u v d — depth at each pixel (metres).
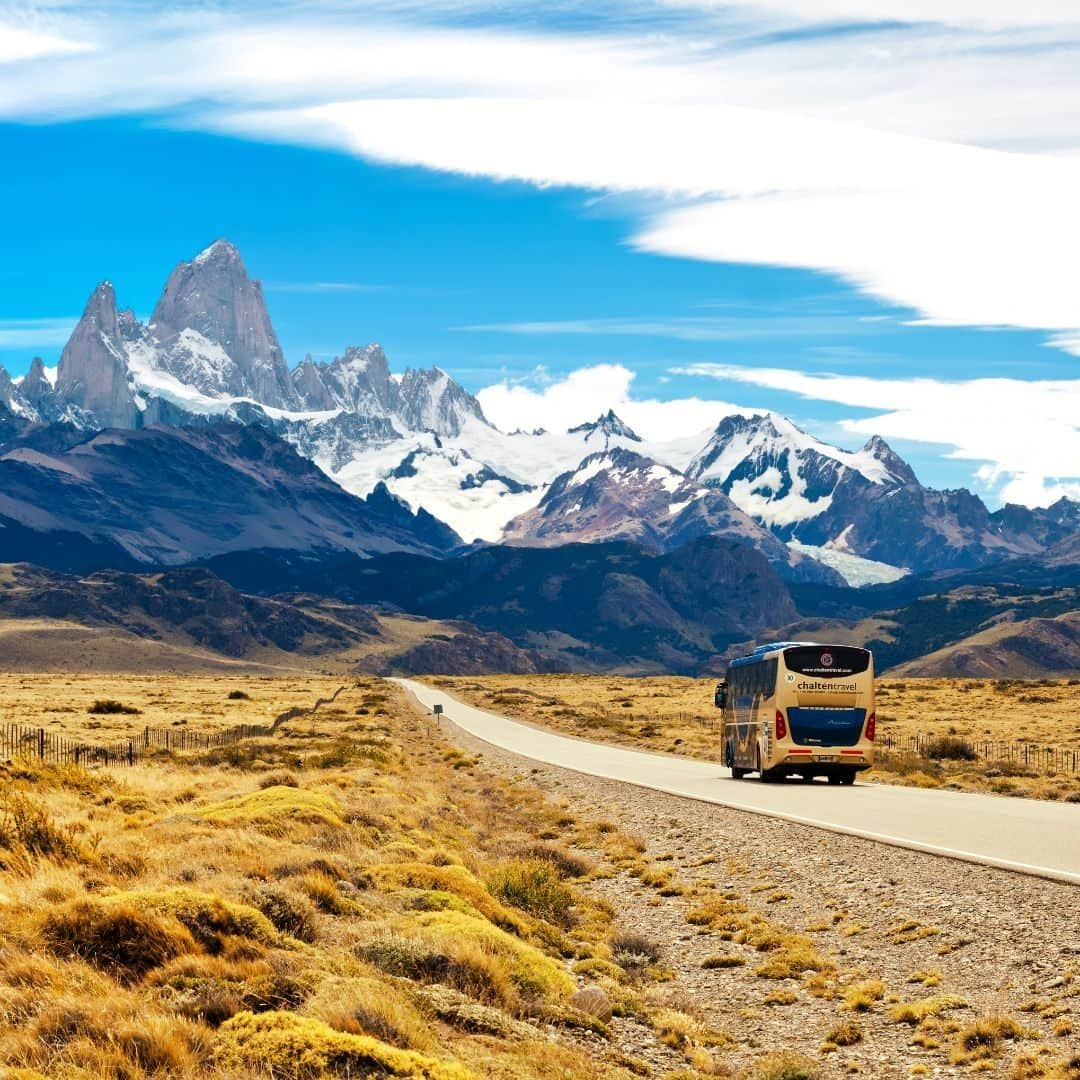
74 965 13.62
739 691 57.00
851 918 23.50
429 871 23.28
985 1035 15.47
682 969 21.25
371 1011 13.14
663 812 41.72
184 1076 11.12
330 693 185.75
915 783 52.72
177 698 155.38
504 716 131.25
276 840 25.64
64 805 29.83
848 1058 15.52
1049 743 84.00
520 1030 14.62
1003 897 22.62
